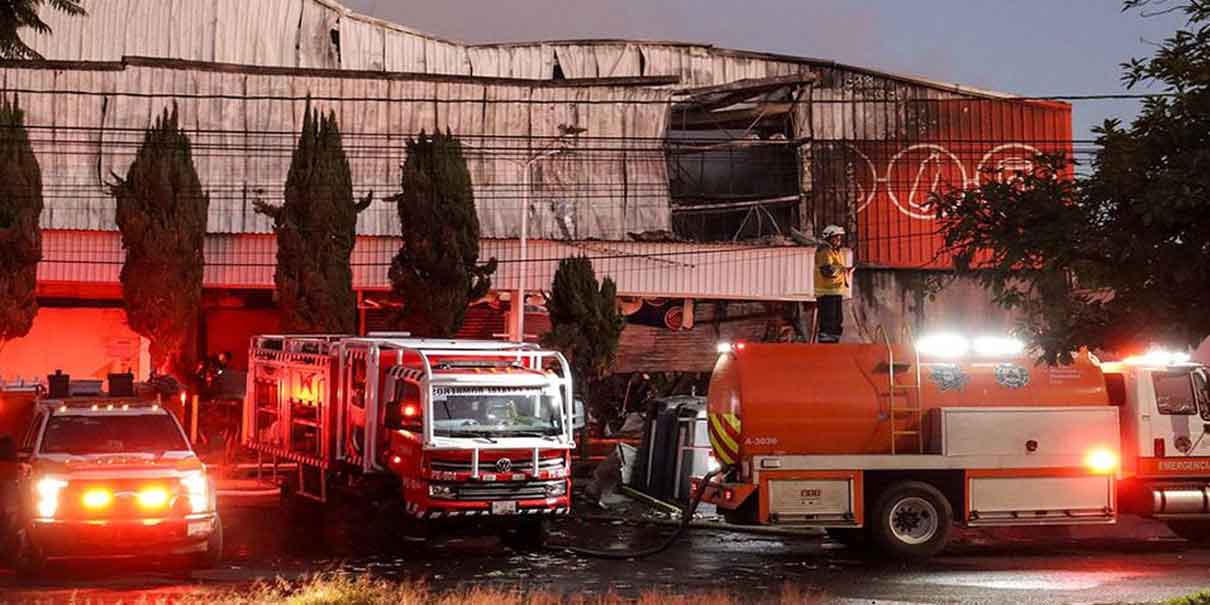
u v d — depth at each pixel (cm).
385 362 1930
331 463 1998
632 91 5184
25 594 1412
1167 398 1947
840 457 1830
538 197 5066
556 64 5962
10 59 1670
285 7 5772
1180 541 2053
